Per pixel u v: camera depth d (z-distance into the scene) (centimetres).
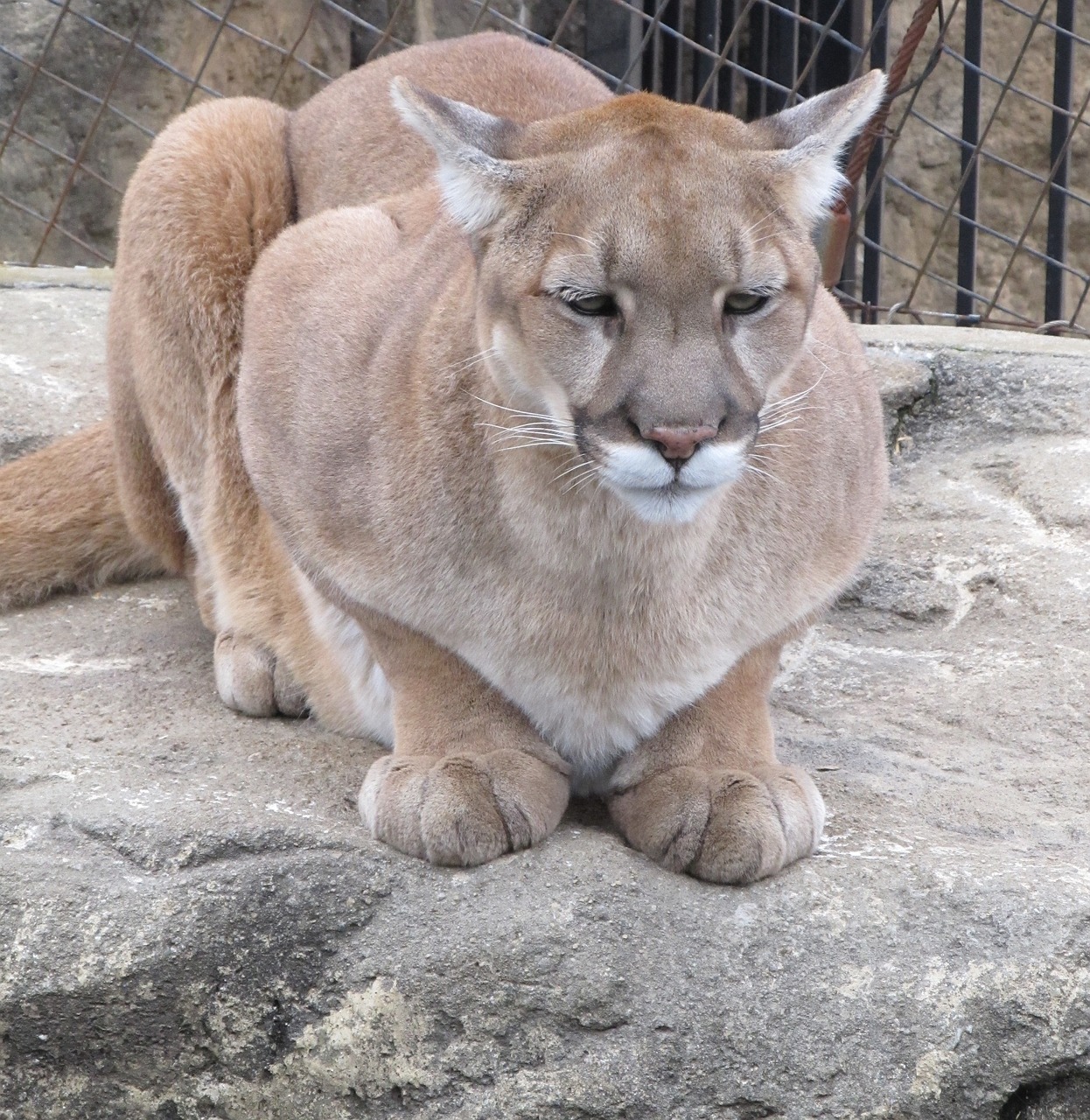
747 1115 524
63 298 1116
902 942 534
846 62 1405
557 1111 523
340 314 648
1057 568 804
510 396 556
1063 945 529
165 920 533
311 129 816
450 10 1474
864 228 1399
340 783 614
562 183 541
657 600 568
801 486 599
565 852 557
